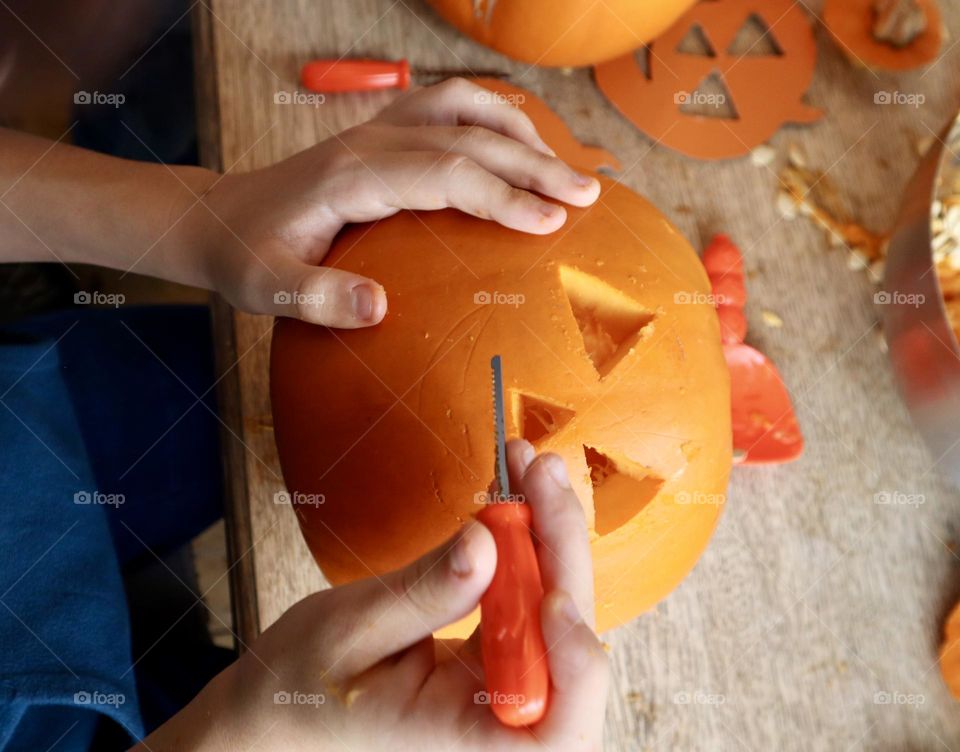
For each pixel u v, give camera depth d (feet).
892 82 2.43
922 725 1.90
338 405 1.53
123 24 2.74
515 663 1.05
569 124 2.31
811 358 2.18
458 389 1.46
